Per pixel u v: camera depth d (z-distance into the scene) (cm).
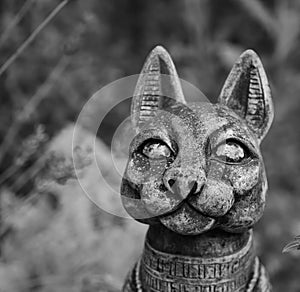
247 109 182
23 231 335
